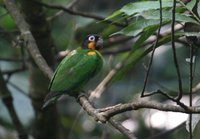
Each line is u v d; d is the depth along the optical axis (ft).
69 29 45.93
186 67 46.44
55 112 37.76
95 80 47.52
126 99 47.42
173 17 19.30
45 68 28.02
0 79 35.63
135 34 21.17
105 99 48.06
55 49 37.81
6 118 39.96
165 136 44.47
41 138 38.27
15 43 34.96
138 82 47.88
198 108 18.39
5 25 43.19
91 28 41.83
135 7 21.66
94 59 32.83
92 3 49.21
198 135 40.50
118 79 25.35
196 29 22.50
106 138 40.93
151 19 21.53
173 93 34.99
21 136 36.83
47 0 43.50
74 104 52.31
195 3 22.13
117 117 46.39
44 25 34.83
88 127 50.57
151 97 44.11
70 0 44.93
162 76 47.21
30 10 34.17
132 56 39.09
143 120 46.26
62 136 39.68
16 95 41.24
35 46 28.99
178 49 46.88
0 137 47.24
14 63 45.60
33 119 40.47
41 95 36.86
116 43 40.65
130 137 19.85
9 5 30.66
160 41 23.70
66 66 31.76
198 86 33.06
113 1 48.49
